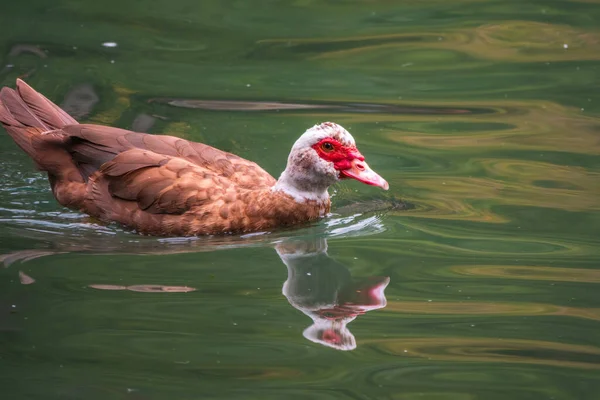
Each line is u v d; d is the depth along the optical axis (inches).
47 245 456.1
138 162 473.4
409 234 478.0
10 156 569.3
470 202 509.7
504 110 635.5
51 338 366.0
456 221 489.1
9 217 488.7
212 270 434.0
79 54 699.4
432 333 375.9
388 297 408.5
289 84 671.8
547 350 361.7
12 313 384.5
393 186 532.4
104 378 338.3
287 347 363.9
